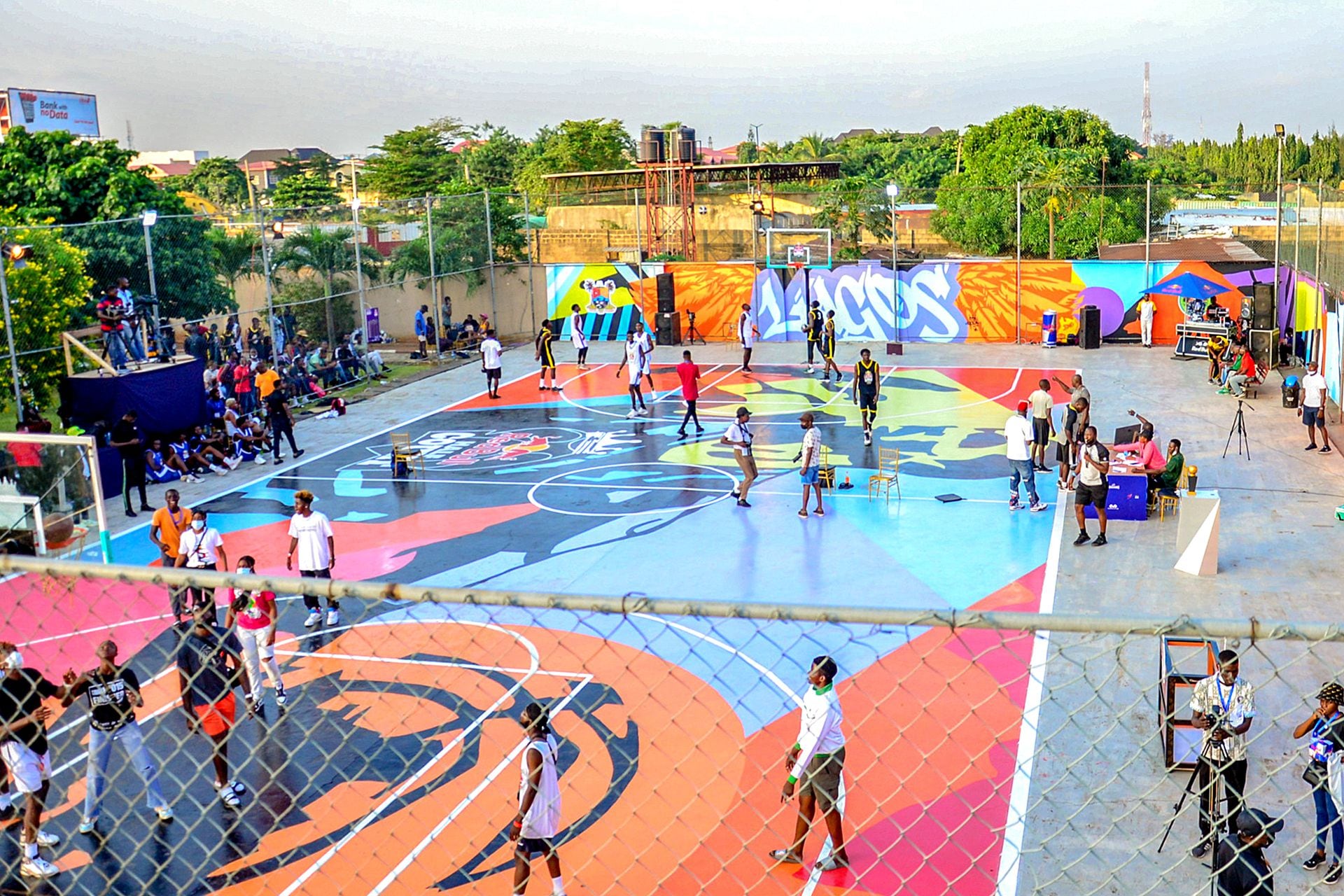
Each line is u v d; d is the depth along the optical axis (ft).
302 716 46.24
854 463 86.99
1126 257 131.54
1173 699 39.17
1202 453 84.79
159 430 88.94
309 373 115.03
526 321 149.69
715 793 39.70
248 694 45.14
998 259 136.15
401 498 81.97
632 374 106.52
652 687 48.44
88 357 90.74
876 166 344.49
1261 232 146.82
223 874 35.58
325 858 32.83
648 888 34.27
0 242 87.10
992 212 157.99
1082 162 206.28
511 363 133.80
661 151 155.84
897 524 71.82
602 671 50.14
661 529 72.43
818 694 31.71
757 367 127.03
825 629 53.93
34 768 33.76
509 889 34.45
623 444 95.35
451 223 143.13
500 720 45.52
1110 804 38.58
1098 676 47.75
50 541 64.34
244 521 77.61
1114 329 131.44
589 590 62.03
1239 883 26.58
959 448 90.07
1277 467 80.59
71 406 85.97
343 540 72.69
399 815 38.65
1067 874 34.83
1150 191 132.87
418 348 140.26
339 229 123.44
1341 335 89.25
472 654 52.21
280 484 86.69
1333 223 96.07
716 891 34.19
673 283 143.13
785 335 142.10
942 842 36.76
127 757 37.37
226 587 16.11
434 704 47.16
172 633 54.34
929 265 136.15
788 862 34.88
